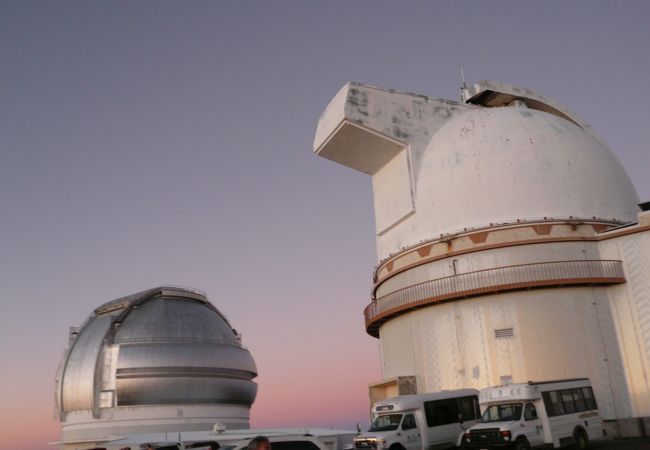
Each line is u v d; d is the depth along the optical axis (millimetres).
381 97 34156
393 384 33438
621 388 28125
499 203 30656
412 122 34719
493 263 30031
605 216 31000
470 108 37375
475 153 32000
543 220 29969
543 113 34844
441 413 23672
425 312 31766
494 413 21734
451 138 33500
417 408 23156
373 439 21656
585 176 31484
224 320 78625
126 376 66438
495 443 20266
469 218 30906
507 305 29359
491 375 28766
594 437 22875
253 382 77125
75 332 75688
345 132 33375
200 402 68438
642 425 27078
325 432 33156
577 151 32156
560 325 28734
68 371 68562
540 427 21203
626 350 28594
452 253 30797
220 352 71062
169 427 66188
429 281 31016
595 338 28703
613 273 29250
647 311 28375
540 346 28484
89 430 65500
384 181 36531
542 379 28000
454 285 30141
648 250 28859
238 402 73000
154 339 68812
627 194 32750
